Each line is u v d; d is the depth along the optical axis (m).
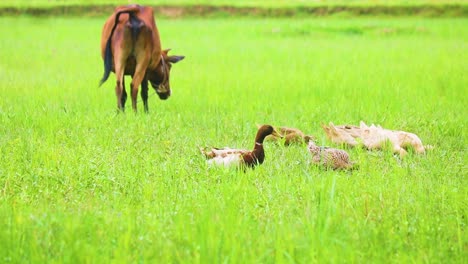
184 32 38.19
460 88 19.75
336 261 7.40
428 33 38.34
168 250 7.58
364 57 28.22
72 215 8.70
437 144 13.55
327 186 9.90
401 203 9.51
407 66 24.97
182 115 15.94
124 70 16.38
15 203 9.35
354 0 52.19
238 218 8.64
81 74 23.50
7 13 47.88
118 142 13.02
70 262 7.30
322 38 36.41
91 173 10.75
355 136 13.32
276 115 16.06
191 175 10.74
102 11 48.94
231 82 21.58
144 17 16.47
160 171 10.92
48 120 14.88
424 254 7.71
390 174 11.00
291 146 12.95
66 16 48.28
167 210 9.07
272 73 23.67
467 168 11.63
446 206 9.51
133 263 7.43
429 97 18.41
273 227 8.41
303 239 7.83
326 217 8.50
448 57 27.66
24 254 7.66
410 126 14.83
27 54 29.05
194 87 20.59
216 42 33.81
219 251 7.58
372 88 19.84
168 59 17.62
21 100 17.94
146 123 14.76
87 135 13.60
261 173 10.96
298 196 9.80
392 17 48.41
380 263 7.51
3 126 14.48
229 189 9.91
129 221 8.28
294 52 30.22
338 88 19.98
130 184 10.28
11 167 11.12
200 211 8.95
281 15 49.03
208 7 49.41
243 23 44.06
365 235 8.14
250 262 7.35
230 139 13.57
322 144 12.82
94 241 7.79
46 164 11.32
